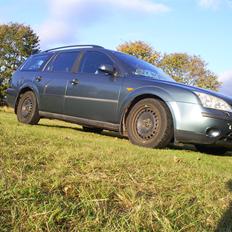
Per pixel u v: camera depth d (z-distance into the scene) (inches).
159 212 92.5
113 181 116.6
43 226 80.4
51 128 303.7
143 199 100.4
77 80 273.0
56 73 296.5
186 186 119.5
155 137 225.3
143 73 258.1
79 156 148.0
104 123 254.8
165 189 115.0
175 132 222.2
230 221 93.0
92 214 88.8
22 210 86.0
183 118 219.1
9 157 135.0
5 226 79.4
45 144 173.3
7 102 343.9
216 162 199.3
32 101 313.4
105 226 82.5
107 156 155.8
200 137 217.5
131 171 133.1
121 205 98.0
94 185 109.0
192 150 274.7
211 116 215.5
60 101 284.4
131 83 242.4
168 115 223.5
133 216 88.3
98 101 255.8
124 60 261.6
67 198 98.0
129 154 170.2
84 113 266.1
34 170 121.2
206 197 108.3
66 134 247.4
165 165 153.3
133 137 235.5
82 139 218.4
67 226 82.5
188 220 90.7
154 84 233.6
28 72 327.6
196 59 1795.0
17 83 332.2
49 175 115.8
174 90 225.3
